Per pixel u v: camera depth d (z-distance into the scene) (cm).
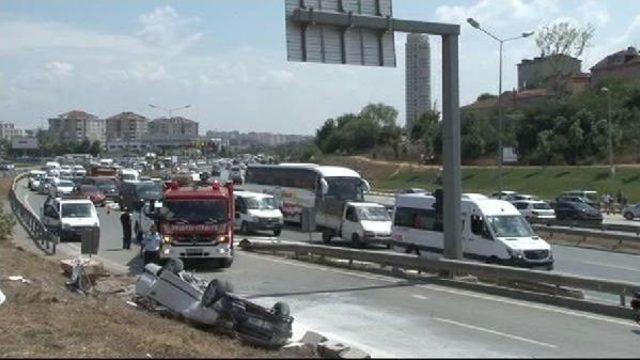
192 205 2522
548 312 1697
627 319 1616
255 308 1319
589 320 1593
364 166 11306
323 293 1991
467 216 2705
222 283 1426
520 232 2625
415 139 11900
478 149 9756
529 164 9094
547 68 14050
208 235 2506
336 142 13812
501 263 2559
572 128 8638
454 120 2228
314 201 4278
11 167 12988
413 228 2962
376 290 2050
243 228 4153
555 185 7812
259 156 17538
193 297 1474
